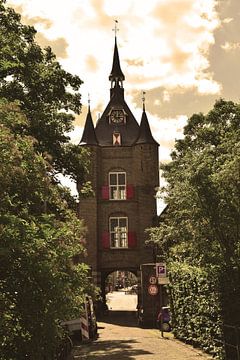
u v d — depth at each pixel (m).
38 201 8.16
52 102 23.03
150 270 35.56
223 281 13.91
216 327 15.08
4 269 6.79
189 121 30.67
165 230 22.53
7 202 6.97
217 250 14.34
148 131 45.69
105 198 44.53
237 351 12.80
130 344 21.17
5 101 9.39
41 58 21.94
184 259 20.47
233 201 13.03
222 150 14.37
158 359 15.56
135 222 44.25
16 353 7.11
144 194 44.31
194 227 14.37
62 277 7.99
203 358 15.39
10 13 21.66
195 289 17.94
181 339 21.56
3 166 6.57
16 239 6.55
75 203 21.80
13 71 20.88
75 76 23.44
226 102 28.09
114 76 49.94
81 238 11.80
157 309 34.53
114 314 46.75
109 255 43.50
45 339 7.35
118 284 123.88
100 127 47.56
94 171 44.34
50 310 7.12
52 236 7.81
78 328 22.61
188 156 15.23
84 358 16.56
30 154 7.75
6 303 6.54
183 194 14.60
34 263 6.80
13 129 8.71
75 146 23.91
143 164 44.75
